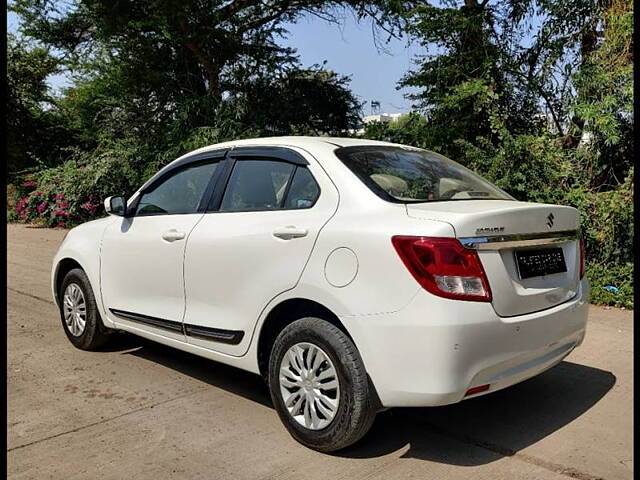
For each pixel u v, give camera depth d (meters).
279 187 3.85
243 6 15.52
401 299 3.02
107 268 4.93
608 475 3.16
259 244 3.66
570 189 8.20
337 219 3.40
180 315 4.23
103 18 14.77
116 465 3.28
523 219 3.29
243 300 3.75
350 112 17.97
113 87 16.30
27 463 3.30
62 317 5.52
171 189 4.62
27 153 21.12
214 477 3.15
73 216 16.89
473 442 3.54
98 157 16.47
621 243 7.55
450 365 2.95
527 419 3.86
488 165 8.76
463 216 3.07
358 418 3.17
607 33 8.70
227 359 3.93
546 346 3.36
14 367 4.88
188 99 14.98
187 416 3.92
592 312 6.62
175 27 14.59
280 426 3.76
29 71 22.84
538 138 8.62
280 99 15.88
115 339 5.67
